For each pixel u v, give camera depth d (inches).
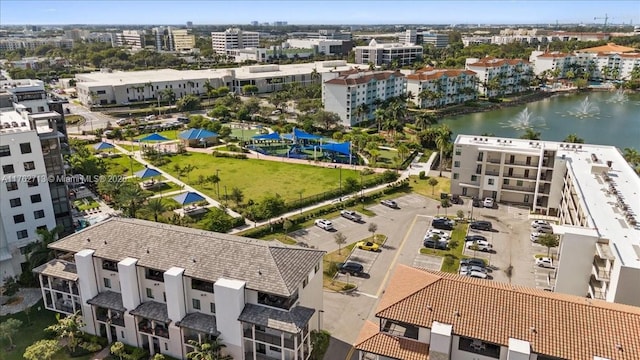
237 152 5974.4
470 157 4232.3
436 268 3107.8
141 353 2289.6
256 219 3873.0
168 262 2241.6
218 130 6752.0
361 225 3791.8
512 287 1957.4
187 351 2246.6
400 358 1808.6
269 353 2158.0
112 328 2415.1
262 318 2037.4
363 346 1876.2
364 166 5378.9
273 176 5054.1
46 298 2618.1
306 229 3725.4
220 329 2121.1
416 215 3993.6
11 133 2997.0
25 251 2883.9
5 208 3051.2
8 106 4409.5
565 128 7741.1
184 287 2203.5
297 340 2066.9
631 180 3233.3
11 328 2326.5
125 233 2438.5
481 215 3973.9
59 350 2362.2
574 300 1859.0
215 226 3567.9
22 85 5201.8
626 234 2436.0
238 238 2332.7
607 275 2276.1
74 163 4778.5
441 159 5123.0
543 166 3932.1
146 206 3769.7
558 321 1722.4
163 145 6299.2
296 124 7293.3
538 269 3115.2
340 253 3319.4
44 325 2556.6
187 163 5551.2
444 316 1803.6
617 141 6973.4
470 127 7834.6
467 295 1866.4
